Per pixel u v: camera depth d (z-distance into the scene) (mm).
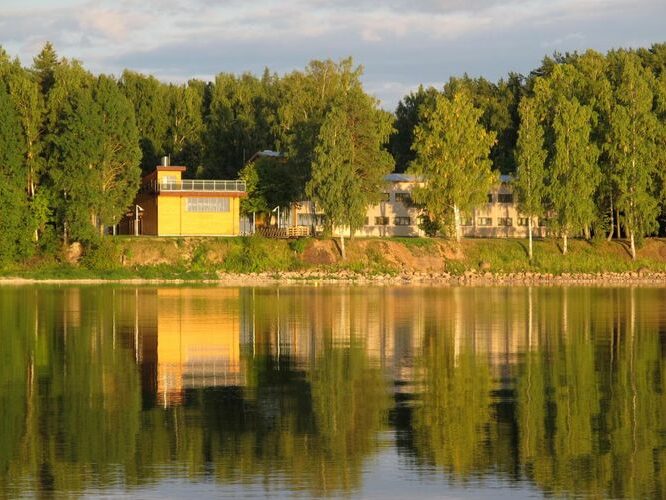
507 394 81438
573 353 105188
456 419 72250
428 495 55375
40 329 125000
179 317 141375
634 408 75625
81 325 129875
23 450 63625
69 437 66938
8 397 79750
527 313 150875
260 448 64438
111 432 68250
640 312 152625
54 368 94312
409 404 77562
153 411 74750
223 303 167000
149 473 59031
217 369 94500
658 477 58250
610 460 61562
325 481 57688
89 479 57969
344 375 91188
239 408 76000
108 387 84500
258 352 106438
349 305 164875
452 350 108000
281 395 81188
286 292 196375
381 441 66250
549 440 66312
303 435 67688
